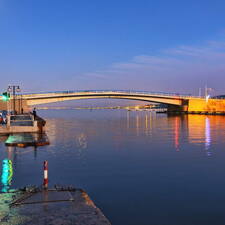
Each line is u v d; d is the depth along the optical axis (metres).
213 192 13.93
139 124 74.19
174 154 25.67
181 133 46.81
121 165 20.58
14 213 9.45
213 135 43.12
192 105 145.88
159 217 10.81
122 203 12.38
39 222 8.67
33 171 18.33
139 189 14.44
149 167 19.92
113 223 10.30
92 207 10.03
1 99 95.88
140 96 144.00
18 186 14.74
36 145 30.75
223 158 23.44
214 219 10.62
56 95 124.38
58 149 28.50
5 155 24.44
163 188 14.61
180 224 10.20
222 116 118.31
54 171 18.45
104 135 44.56
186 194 13.63
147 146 31.19
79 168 19.48
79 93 130.62
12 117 58.31
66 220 8.84
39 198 11.05
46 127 64.88
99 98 139.12
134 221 10.46
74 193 11.82
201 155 25.03
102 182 15.75
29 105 120.94
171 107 166.00
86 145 32.16
